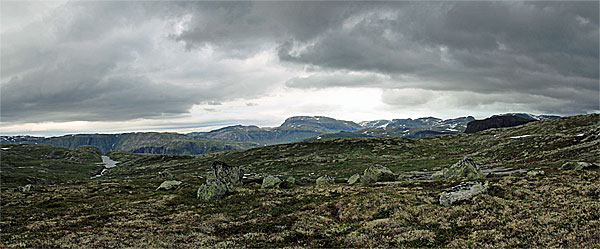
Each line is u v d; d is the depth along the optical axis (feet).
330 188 163.22
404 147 483.10
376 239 73.92
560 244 59.52
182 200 149.28
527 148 287.07
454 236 71.61
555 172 129.70
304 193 153.17
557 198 88.02
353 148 503.20
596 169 127.65
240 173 218.18
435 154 406.21
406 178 202.90
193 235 85.35
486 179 131.64
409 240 71.67
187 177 298.76
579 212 74.54
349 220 94.89
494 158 296.92
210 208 128.57
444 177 169.37
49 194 179.83
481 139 498.28
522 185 108.37
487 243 64.69
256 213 111.45
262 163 444.96
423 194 117.39
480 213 83.61
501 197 96.07
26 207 137.69
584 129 309.63
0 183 363.35
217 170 209.97
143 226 97.60
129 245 76.18
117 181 262.06
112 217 112.47
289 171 359.66
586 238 60.34
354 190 146.82
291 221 97.04
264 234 84.02
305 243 75.46
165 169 552.00
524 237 65.31
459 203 96.78
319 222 93.81
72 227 97.30
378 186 155.94
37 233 88.48
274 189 177.27
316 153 497.05
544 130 430.61
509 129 529.04
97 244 76.18
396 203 102.01
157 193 176.86
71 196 174.60
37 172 536.83
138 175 522.06
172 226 96.48
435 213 89.61
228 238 82.48
